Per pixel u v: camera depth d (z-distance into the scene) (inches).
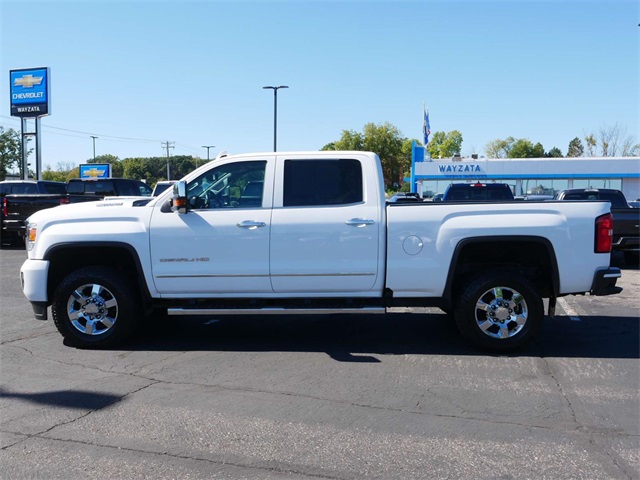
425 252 252.4
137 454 161.3
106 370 232.7
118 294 259.4
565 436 173.2
